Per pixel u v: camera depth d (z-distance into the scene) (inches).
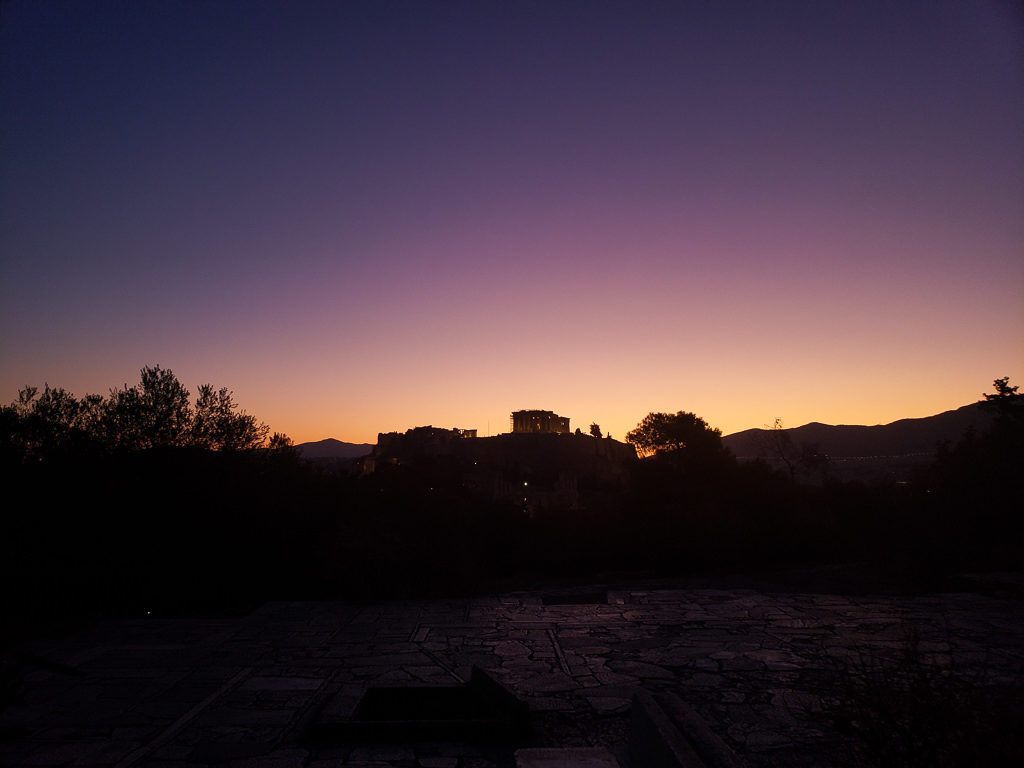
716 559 786.2
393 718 278.4
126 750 230.5
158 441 587.5
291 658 348.8
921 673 171.0
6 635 303.1
